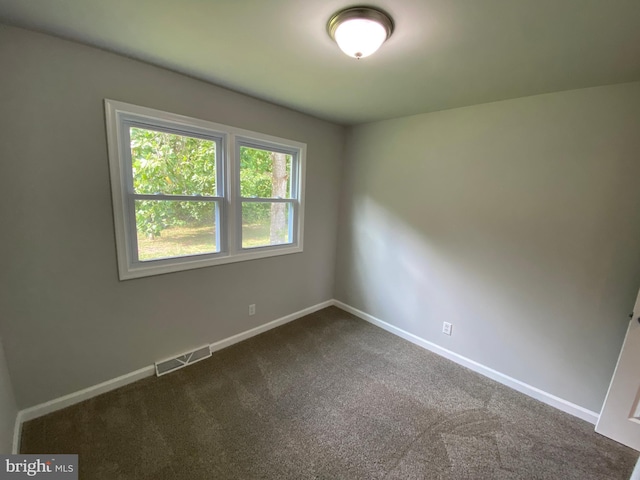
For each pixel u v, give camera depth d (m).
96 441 1.59
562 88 1.87
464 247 2.46
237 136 2.42
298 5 1.17
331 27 1.29
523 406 2.04
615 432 1.75
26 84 1.51
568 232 1.95
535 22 1.21
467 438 1.74
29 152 1.56
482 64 1.61
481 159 2.30
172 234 2.21
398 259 2.96
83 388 1.90
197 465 1.48
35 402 1.74
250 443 1.63
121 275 1.95
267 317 2.99
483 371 2.40
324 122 3.11
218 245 2.49
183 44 1.56
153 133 2.01
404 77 1.84
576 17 1.15
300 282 3.26
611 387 1.75
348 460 1.55
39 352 1.72
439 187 2.58
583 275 1.91
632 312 1.67
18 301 1.62
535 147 2.04
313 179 3.14
